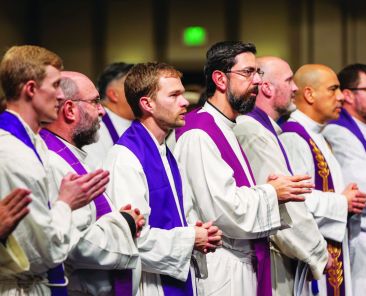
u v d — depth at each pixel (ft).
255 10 32.01
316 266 16.39
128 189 13.61
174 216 14.12
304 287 17.01
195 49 31.94
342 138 20.13
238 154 15.70
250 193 14.84
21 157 11.29
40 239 11.26
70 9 31.60
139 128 14.24
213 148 15.15
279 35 32.01
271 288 15.61
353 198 17.66
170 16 31.86
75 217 12.57
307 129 18.65
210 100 15.88
